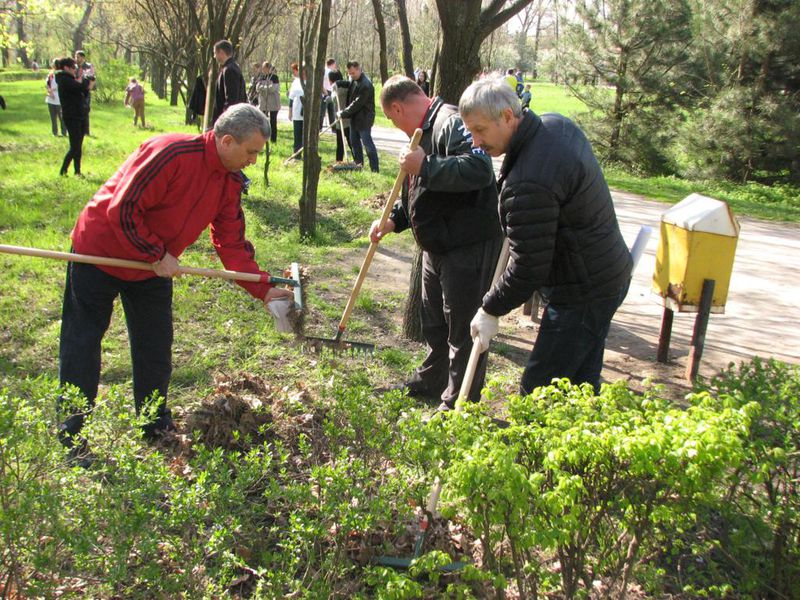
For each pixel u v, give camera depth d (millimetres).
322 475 2619
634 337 6441
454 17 5090
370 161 13922
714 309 5320
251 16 22109
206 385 4680
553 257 3395
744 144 18109
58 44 53469
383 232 4391
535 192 3117
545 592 2875
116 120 23656
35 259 6969
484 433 2504
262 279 4086
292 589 2566
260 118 3613
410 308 5809
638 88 19312
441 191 3949
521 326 6488
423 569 2533
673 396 5145
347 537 2787
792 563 2918
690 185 18297
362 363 5227
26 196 9641
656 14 18719
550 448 2350
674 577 3100
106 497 2455
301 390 4418
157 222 3703
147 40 37469
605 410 2582
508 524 2291
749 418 2365
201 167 3633
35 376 4730
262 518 3172
